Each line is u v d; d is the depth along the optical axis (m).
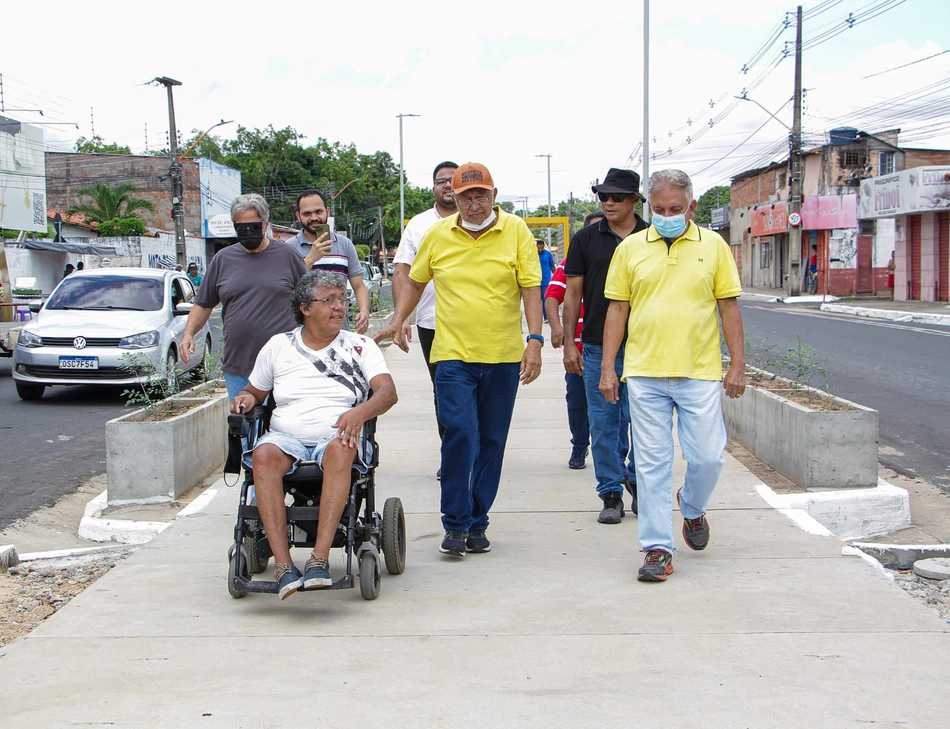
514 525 6.02
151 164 52.06
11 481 8.09
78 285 13.56
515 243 5.06
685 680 3.56
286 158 72.75
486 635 4.07
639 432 4.80
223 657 3.85
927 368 14.82
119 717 3.31
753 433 8.12
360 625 4.21
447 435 5.10
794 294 41.44
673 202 4.69
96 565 5.62
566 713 3.31
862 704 3.34
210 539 5.71
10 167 33.03
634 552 5.38
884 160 44.94
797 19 38.66
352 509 4.40
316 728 3.22
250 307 5.73
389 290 42.72
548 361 15.05
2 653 3.92
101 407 12.17
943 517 6.93
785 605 4.39
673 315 4.70
